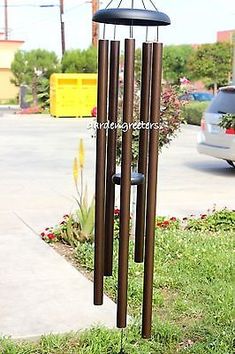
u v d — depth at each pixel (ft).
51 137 55.93
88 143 51.60
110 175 10.52
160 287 16.39
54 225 22.90
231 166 39.78
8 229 22.39
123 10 9.53
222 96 37.09
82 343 12.90
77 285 16.51
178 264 18.10
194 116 69.15
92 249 19.29
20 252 19.42
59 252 19.62
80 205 20.81
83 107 78.43
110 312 14.62
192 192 31.04
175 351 12.80
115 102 10.25
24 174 35.73
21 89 88.69
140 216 10.85
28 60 88.17
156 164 10.21
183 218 24.38
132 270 17.08
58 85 77.51
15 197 28.71
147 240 10.44
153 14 9.62
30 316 14.30
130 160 10.00
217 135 36.76
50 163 40.24
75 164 20.92
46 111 84.99
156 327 13.53
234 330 13.66
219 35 107.34
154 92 10.03
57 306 14.96
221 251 19.45
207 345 12.88
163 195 30.09
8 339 12.90
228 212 23.95
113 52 10.11
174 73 102.42
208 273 17.34
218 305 14.97
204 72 98.94
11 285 16.39
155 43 9.95
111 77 10.18
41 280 16.83
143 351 12.59
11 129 63.10
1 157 42.93
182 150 47.80
